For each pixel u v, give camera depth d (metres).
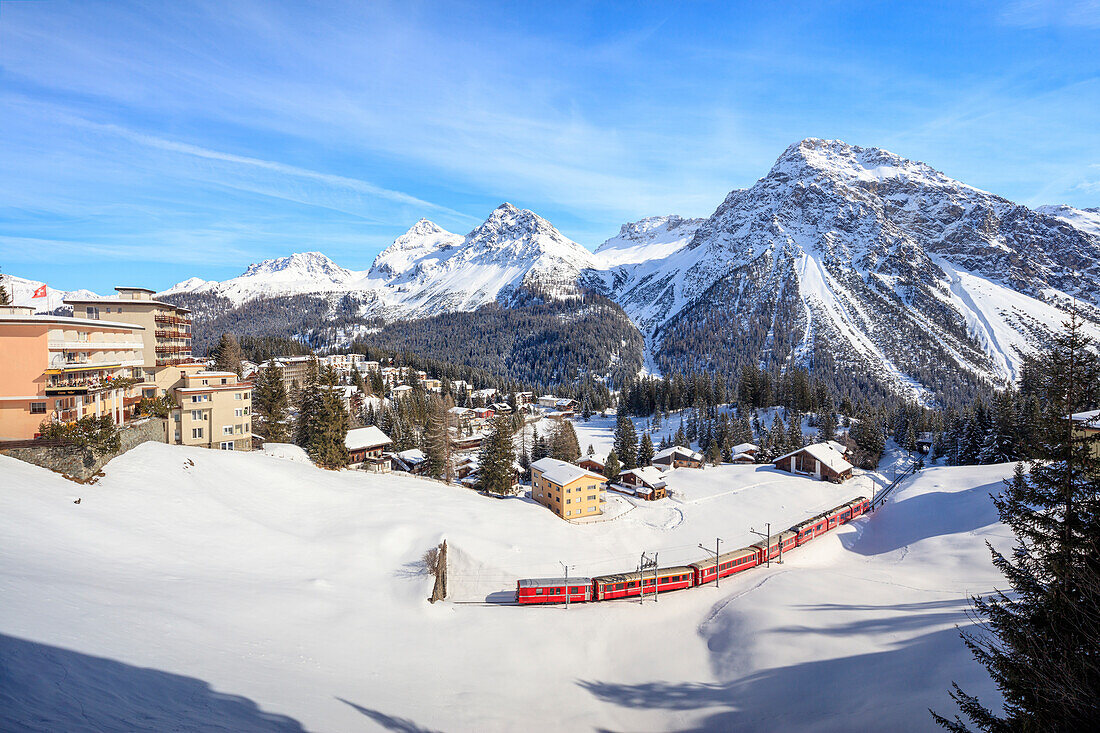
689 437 146.88
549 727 24.83
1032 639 15.09
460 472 92.62
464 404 198.38
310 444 71.56
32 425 37.66
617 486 83.94
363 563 41.53
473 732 21.89
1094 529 17.05
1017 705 15.34
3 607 16.70
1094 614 14.70
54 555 24.67
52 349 39.53
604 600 44.75
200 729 13.73
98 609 19.84
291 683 19.97
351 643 27.69
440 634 33.38
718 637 38.16
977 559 47.28
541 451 111.06
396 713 20.73
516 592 45.03
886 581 45.53
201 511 39.72
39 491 31.33
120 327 50.62
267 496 49.22
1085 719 12.85
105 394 46.38
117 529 31.33
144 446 47.09
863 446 108.75
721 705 28.81
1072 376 19.12
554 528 60.16
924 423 144.25
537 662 32.81
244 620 25.52
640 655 35.97
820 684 29.12
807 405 162.62
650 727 27.03
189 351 85.00
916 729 21.42
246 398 67.00
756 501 76.12
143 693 14.79
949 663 26.83
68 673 14.05
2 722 10.41
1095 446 18.20
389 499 57.44
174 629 21.02
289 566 36.62
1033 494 19.33
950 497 69.88
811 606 40.19
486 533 53.69
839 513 68.25
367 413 137.38
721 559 51.62
